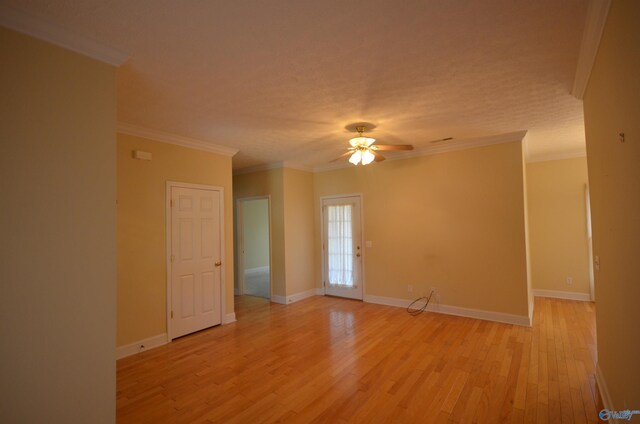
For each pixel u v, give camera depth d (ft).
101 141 6.75
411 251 16.99
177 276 13.25
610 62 5.77
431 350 11.43
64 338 6.08
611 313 6.95
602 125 6.73
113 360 6.69
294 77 8.20
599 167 7.27
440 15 5.84
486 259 14.79
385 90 9.11
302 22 5.97
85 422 6.24
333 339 12.78
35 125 5.89
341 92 9.18
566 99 9.91
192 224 13.91
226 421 7.55
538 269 18.90
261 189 20.15
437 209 16.17
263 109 10.38
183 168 13.65
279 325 14.75
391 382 9.21
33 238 5.79
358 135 13.46
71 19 5.81
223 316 14.98
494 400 8.17
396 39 6.61
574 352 10.96
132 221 11.89
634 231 5.02
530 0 5.49
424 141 14.83
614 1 5.17
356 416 7.64
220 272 14.99
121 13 5.64
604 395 7.79
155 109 10.24
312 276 20.79
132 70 7.70
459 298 15.51
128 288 11.68
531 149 17.02
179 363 10.80
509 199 14.28
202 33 6.27
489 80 8.57
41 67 5.98
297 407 8.07
